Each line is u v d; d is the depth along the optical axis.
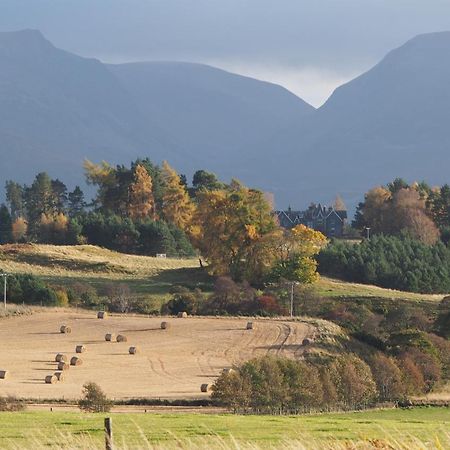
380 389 148.50
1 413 98.06
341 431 85.12
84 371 164.00
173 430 82.88
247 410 128.50
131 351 182.25
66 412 107.62
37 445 66.31
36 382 151.25
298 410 129.75
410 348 174.75
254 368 133.25
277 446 67.00
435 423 100.44
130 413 111.31
